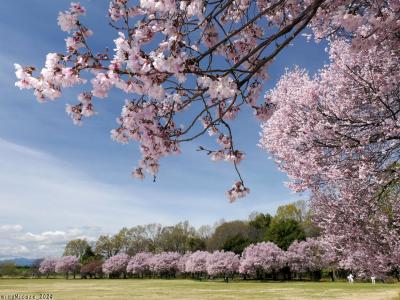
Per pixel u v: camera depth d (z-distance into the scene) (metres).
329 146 10.04
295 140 11.17
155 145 4.11
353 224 12.27
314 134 10.43
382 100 9.70
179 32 3.55
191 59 3.48
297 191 11.84
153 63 3.20
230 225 90.94
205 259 75.00
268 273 69.31
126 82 3.36
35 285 59.75
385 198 11.59
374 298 28.61
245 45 5.09
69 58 3.42
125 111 3.98
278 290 41.81
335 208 12.26
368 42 4.54
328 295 33.62
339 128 9.89
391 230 12.16
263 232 82.94
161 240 102.94
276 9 5.46
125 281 75.06
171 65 3.20
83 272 95.44
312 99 11.12
